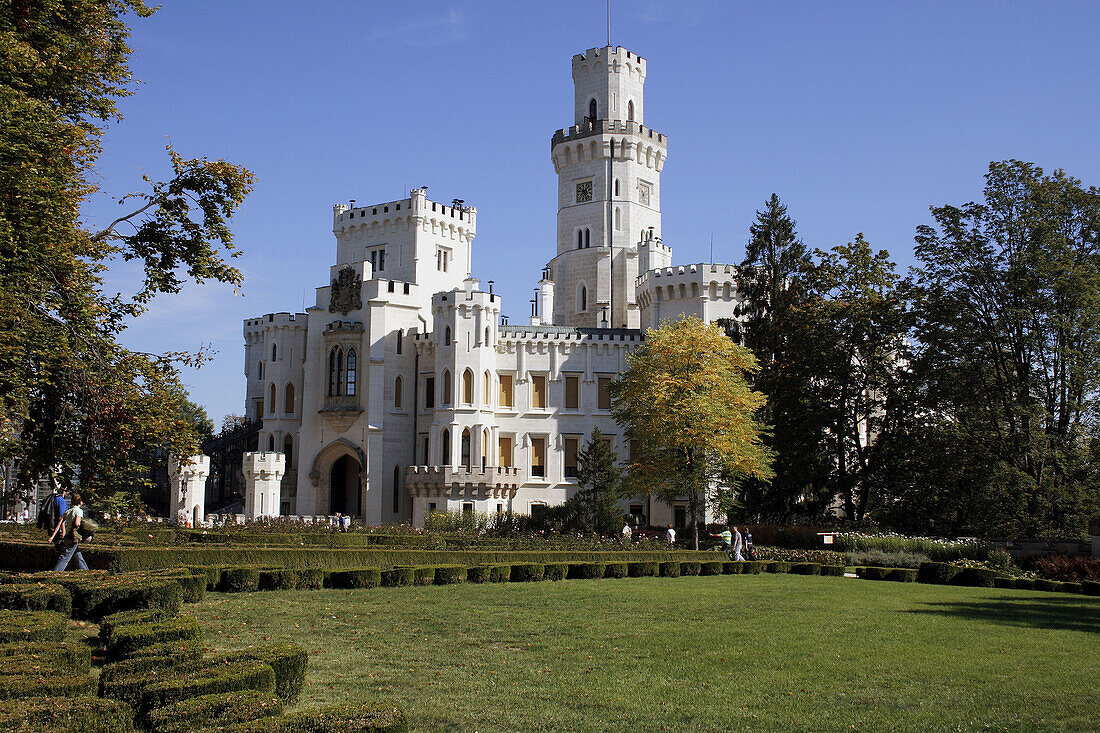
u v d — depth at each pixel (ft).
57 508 105.40
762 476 202.28
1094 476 185.98
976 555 164.45
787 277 247.50
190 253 104.53
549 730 49.01
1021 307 194.08
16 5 96.99
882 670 63.16
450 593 108.17
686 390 200.44
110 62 109.19
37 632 58.13
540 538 181.98
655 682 59.52
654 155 336.70
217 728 37.22
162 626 58.34
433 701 54.39
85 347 97.76
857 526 207.72
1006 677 61.21
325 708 40.32
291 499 291.99
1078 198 196.54
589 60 338.34
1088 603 108.99
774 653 69.10
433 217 300.20
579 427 276.62
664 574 141.38
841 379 220.02
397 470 276.00
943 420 205.16
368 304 278.87
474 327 268.62
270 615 86.89
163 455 111.24
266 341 301.63
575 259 329.31
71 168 95.71
